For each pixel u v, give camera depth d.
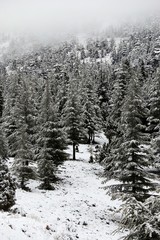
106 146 38.38
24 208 15.34
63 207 18.38
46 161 24.78
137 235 6.32
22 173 22.88
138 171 17.98
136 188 18.02
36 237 9.38
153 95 28.19
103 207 20.41
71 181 28.48
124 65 43.31
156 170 27.53
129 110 18.62
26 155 23.83
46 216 14.65
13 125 38.28
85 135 41.38
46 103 29.53
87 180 29.53
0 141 28.88
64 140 29.14
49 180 25.02
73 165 35.97
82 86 62.47
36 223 11.03
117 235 13.85
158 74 28.77
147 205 6.83
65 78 67.62
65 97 53.78
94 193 24.75
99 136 59.94
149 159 18.53
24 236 8.92
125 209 6.81
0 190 12.16
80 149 48.84
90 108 51.06
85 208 19.22
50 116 28.66
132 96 18.78
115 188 18.27
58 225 13.12
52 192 23.30
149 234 5.96
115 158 18.83
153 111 27.84
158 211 6.49
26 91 35.38
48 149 25.88
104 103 64.12
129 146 18.31
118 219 17.55
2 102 54.19
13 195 12.64
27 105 34.03
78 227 14.16
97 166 36.97
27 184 25.83
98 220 16.62
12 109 39.81
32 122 33.53
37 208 16.42
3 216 10.43
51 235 10.34
